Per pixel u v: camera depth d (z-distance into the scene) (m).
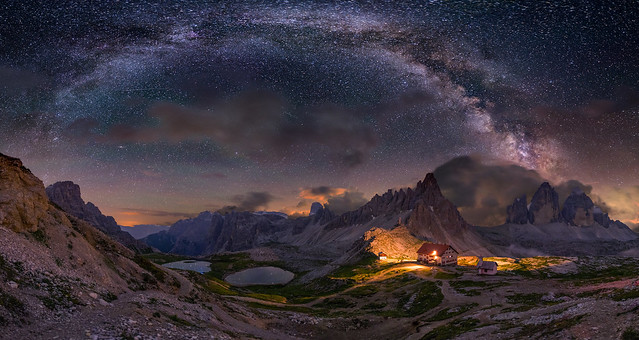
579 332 45.50
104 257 59.31
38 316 34.31
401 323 89.56
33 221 48.88
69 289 41.94
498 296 109.38
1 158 52.56
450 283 136.38
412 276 159.12
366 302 127.50
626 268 169.62
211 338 44.16
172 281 69.69
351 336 79.25
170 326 43.16
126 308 43.97
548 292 106.31
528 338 50.75
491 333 58.78
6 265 38.72
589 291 100.88
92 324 36.50
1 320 30.91
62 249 49.84
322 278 193.25
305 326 80.69
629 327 41.69
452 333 67.06
